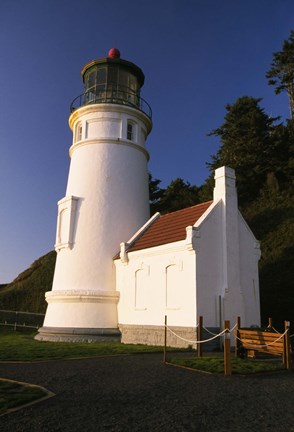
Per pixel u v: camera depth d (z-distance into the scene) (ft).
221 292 53.67
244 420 20.80
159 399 24.44
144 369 34.73
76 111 77.92
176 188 148.97
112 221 70.59
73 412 21.34
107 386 27.76
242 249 58.80
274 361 39.83
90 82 80.89
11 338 70.79
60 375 31.76
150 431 18.66
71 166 77.46
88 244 68.74
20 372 33.12
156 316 56.54
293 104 172.65
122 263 65.26
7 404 22.33
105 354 44.39
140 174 77.46
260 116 135.54
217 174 59.67
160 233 62.90
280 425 20.13
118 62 78.74
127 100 79.82
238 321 43.19
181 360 37.76
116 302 65.51
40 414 20.88
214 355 44.21
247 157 124.77
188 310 51.65
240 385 28.94
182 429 19.07
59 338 62.75
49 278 125.08
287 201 110.11
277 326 69.46
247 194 121.49
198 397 25.18
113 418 20.43
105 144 74.74
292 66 172.86
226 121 143.33
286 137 129.18
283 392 27.02
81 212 70.90
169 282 55.67
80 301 64.90
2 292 130.93
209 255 53.98
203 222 54.34
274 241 94.02
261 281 81.35
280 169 123.24
